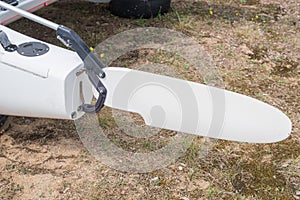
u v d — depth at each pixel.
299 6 4.50
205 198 2.62
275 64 3.66
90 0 4.14
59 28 2.40
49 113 2.50
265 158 2.86
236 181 2.71
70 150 2.85
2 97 2.54
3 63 2.44
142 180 2.70
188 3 4.48
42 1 3.07
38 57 2.42
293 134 3.02
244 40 3.94
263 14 4.35
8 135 2.92
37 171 2.72
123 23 4.09
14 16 2.86
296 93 3.37
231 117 2.59
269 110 2.63
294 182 2.72
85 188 2.64
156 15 4.20
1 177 2.67
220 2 4.53
